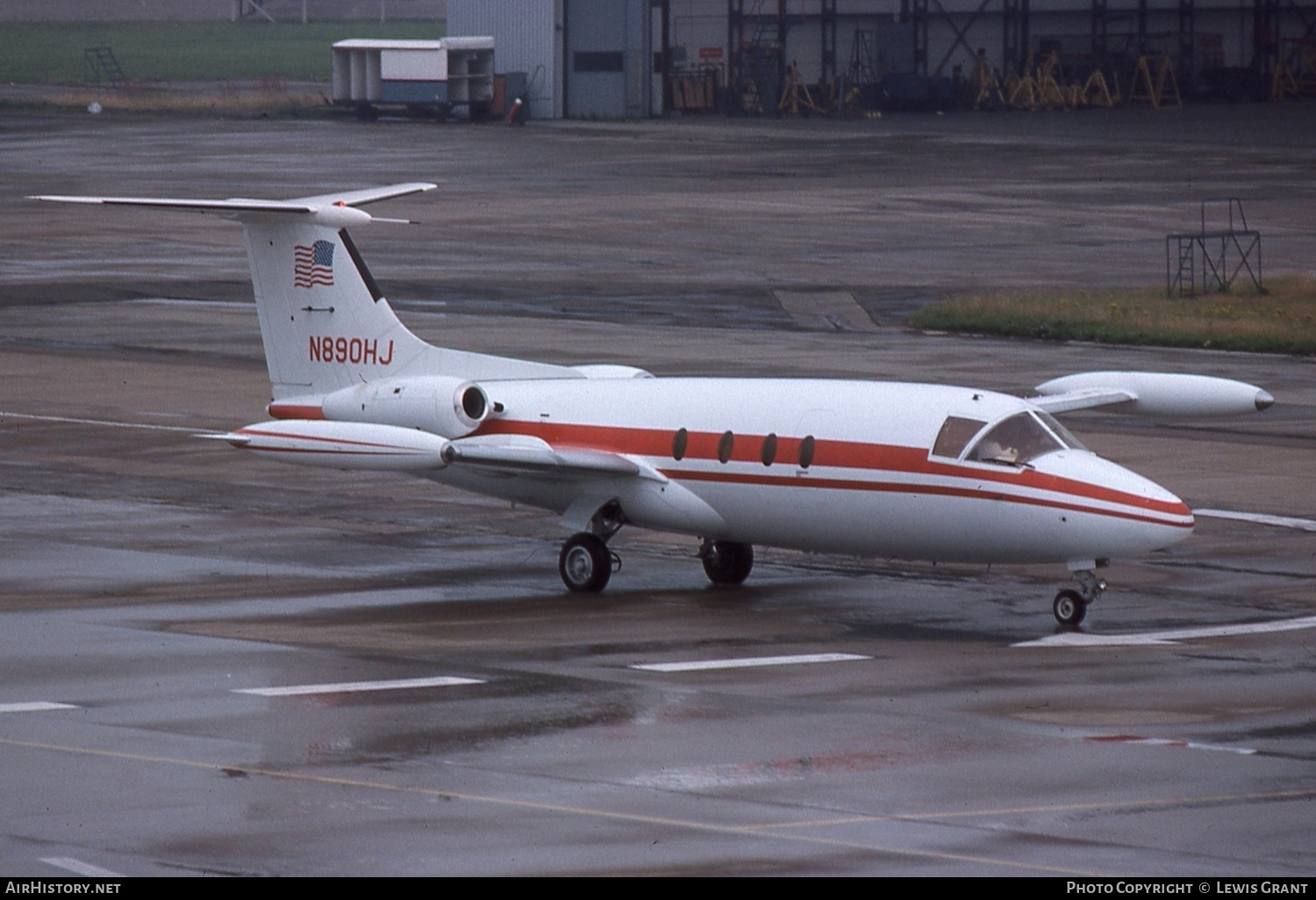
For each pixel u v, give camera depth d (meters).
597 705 76.50
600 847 57.28
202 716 74.31
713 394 100.56
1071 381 109.25
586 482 102.56
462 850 56.97
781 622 95.44
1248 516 123.94
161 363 185.25
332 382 110.75
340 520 124.19
